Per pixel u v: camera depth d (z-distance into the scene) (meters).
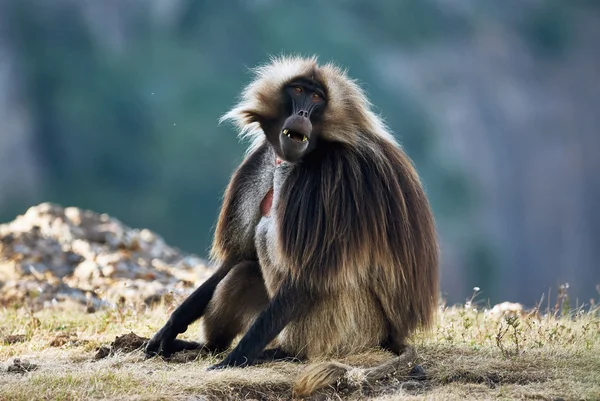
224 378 19.16
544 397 18.19
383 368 19.80
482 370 19.97
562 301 27.42
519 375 19.69
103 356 21.88
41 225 40.62
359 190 20.81
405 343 21.53
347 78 21.86
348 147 21.14
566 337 22.41
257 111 21.78
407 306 21.59
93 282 33.28
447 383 19.59
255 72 22.94
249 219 22.39
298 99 21.11
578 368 19.98
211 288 22.62
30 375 19.52
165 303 28.89
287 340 21.09
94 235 39.34
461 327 24.53
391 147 22.08
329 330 20.95
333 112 21.03
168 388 18.78
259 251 21.50
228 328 22.09
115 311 27.14
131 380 19.12
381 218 20.92
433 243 22.36
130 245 38.66
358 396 19.12
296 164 21.16
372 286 21.38
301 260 20.47
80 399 18.20
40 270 35.22
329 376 19.05
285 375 19.73
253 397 19.02
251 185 22.50
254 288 22.00
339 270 20.45
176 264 37.88
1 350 22.81
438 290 22.75
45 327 25.66
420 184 22.47
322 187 20.73
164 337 22.16
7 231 39.31
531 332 23.25
